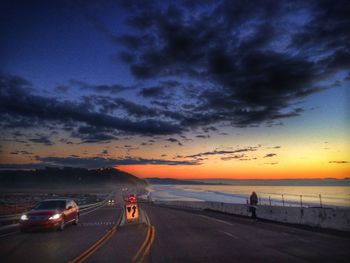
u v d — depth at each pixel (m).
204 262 9.87
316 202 89.69
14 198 101.94
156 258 10.58
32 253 11.99
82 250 12.45
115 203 80.06
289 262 9.66
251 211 26.17
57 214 19.30
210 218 26.94
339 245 12.55
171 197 151.00
